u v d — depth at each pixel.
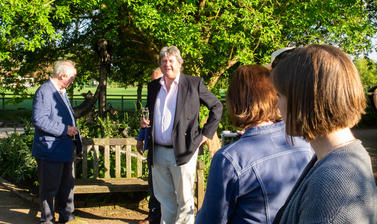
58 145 3.62
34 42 4.86
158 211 4.01
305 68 0.86
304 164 1.37
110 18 5.52
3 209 4.39
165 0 5.46
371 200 0.72
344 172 0.75
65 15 5.25
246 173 1.29
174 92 3.33
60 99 3.66
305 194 0.82
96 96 5.67
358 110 0.84
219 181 1.30
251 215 1.31
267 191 1.29
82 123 5.73
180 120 3.26
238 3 5.67
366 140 10.71
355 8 5.96
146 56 7.78
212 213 1.32
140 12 5.00
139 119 5.82
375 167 6.96
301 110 0.86
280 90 0.93
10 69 7.05
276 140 1.37
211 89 6.59
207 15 6.34
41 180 3.66
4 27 4.71
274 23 5.56
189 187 3.35
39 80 7.65
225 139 5.24
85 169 4.60
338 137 0.86
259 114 1.39
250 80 1.41
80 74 7.75
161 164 3.39
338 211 0.71
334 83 0.82
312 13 5.68
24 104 23.58
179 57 3.30
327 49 0.88
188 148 3.27
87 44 7.67
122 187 4.20
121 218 4.25
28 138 6.10
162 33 5.11
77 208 4.52
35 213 4.33
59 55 7.56
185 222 3.37
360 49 6.54
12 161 5.75
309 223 0.76
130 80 9.34
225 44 5.67
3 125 14.00
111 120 5.65
